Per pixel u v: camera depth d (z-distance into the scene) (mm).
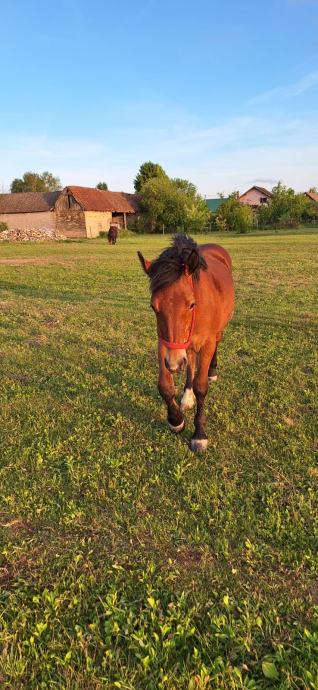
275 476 3969
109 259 22703
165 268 3641
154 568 2936
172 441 4598
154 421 5035
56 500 3709
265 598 2727
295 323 9258
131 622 2551
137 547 3170
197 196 59625
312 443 4527
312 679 2191
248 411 5234
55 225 51156
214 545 3160
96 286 14344
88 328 9250
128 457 4289
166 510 3539
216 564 3004
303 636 2441
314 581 2871
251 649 2406
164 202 55781
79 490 3818
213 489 3754
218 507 3584
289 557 3031
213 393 5809
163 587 2811
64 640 2475
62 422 5078
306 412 5250
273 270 17094
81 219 50156
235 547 3162
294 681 2227
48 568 2971
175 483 3887
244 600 2688
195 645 2430
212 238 40438
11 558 3086
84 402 5559
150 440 4617
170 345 3635
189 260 3629
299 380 6168
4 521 3473
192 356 4930
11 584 2883
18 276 16750
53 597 2711
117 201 56844
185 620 2527
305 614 2621
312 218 62562
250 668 2326
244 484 3861
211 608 2646
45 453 4418
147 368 6789
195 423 4547
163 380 4359
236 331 8797
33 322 9773
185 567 2982
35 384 6254
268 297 11992
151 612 2586
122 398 5680
